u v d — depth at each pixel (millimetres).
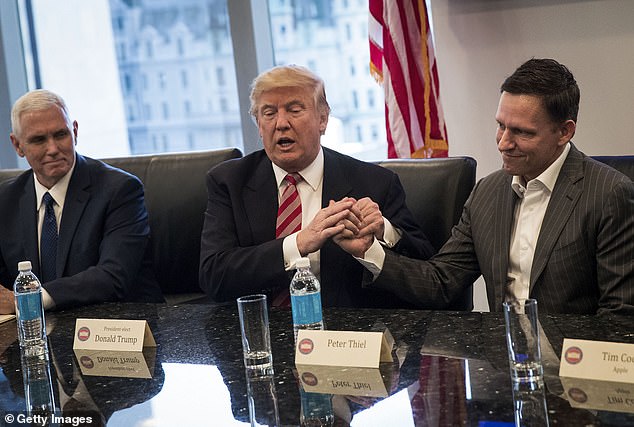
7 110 4914
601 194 2227
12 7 4891
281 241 2518
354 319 2164
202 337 2148
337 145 4289
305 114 2654
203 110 4605
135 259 2961
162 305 2574
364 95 4207
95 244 2975
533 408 1427
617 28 3418
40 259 3027
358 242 2410
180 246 3219
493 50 3648
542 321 1948
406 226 2654
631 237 2186
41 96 2998
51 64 4918
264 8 4348
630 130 3469
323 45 4270
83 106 4879
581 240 2244
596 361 1559
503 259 2387
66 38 4855
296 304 2016
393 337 1969
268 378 1762
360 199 2566
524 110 2264
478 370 1657
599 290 2275
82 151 4914
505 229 2402
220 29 4492
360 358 1786
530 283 2311
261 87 2674
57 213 3049
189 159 3258
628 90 3443
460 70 3727
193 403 1647
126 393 1758
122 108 4785
